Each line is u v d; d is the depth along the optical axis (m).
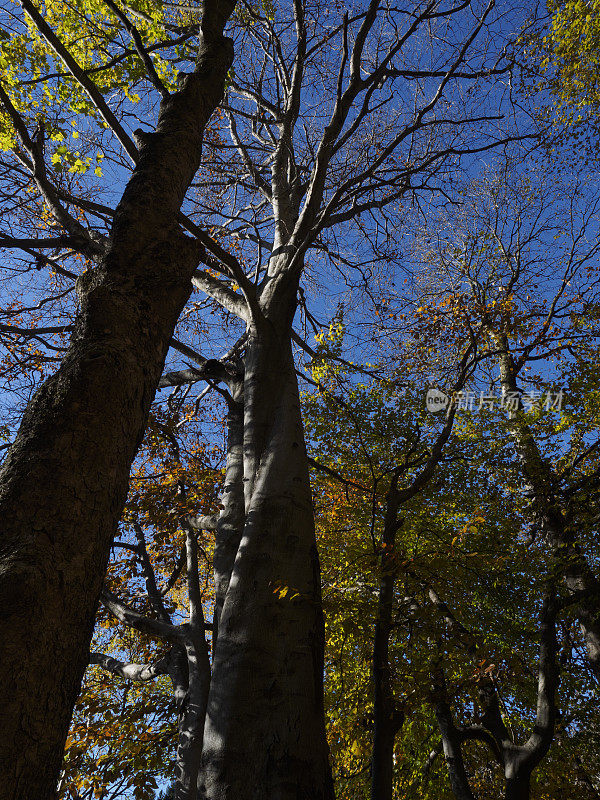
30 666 1.66
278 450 6.70
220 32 5.48
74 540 1.98
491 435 11.73
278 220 10.73
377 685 6.52
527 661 10.57
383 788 5.98
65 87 9.18
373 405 10.96
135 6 9.09
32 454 2.14
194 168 4.14
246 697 4.74
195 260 3.40
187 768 6.55
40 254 6.59
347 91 8.02
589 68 11.47
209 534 12.07
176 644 8.16
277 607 5.32
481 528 10.33
